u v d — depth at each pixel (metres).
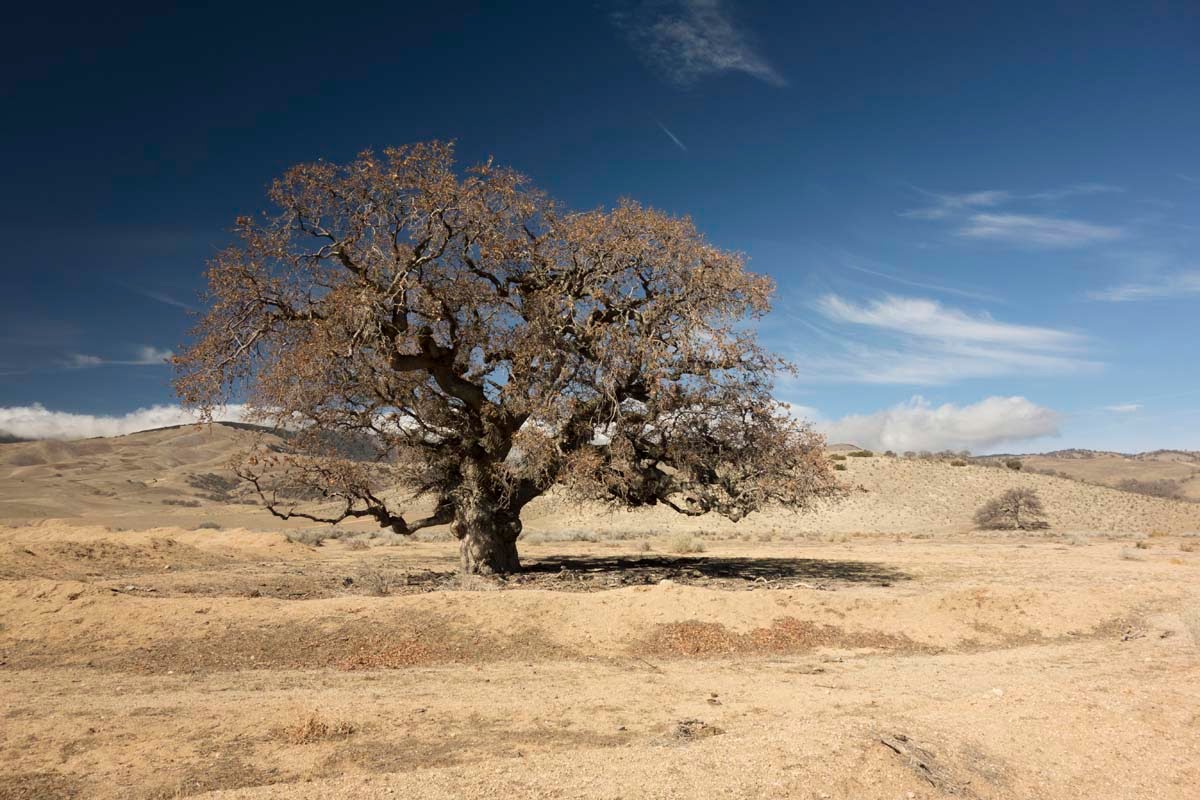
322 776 7.85
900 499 81.31
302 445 23.67
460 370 24.48
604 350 22.56
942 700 11.35
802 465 24.69
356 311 21.23
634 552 40.59
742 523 75.06
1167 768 7.58
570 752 7.89
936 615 17.83
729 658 14.82
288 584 22.72
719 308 23.84
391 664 13.68
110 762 8.12
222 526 66.81
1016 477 88.56
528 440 22.33
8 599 15.16
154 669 12.88
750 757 7.29
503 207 23.52
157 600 15.73
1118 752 7.92
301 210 22.23
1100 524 70.50
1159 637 17.05
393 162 22.11
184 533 37.38
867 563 33.56
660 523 74.81
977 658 15.23
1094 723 8.68
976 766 7.48
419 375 23.97
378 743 8.90
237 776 7.81
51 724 9.28
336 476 23.02
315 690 11.59
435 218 22.56
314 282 22.89
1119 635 17.64
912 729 8.23
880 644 16.27
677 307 23.77
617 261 23.92
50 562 24.45
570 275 24.59
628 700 11.22
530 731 9.49
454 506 25.72
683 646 15.30
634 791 6.56
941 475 88.94
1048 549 43.38
